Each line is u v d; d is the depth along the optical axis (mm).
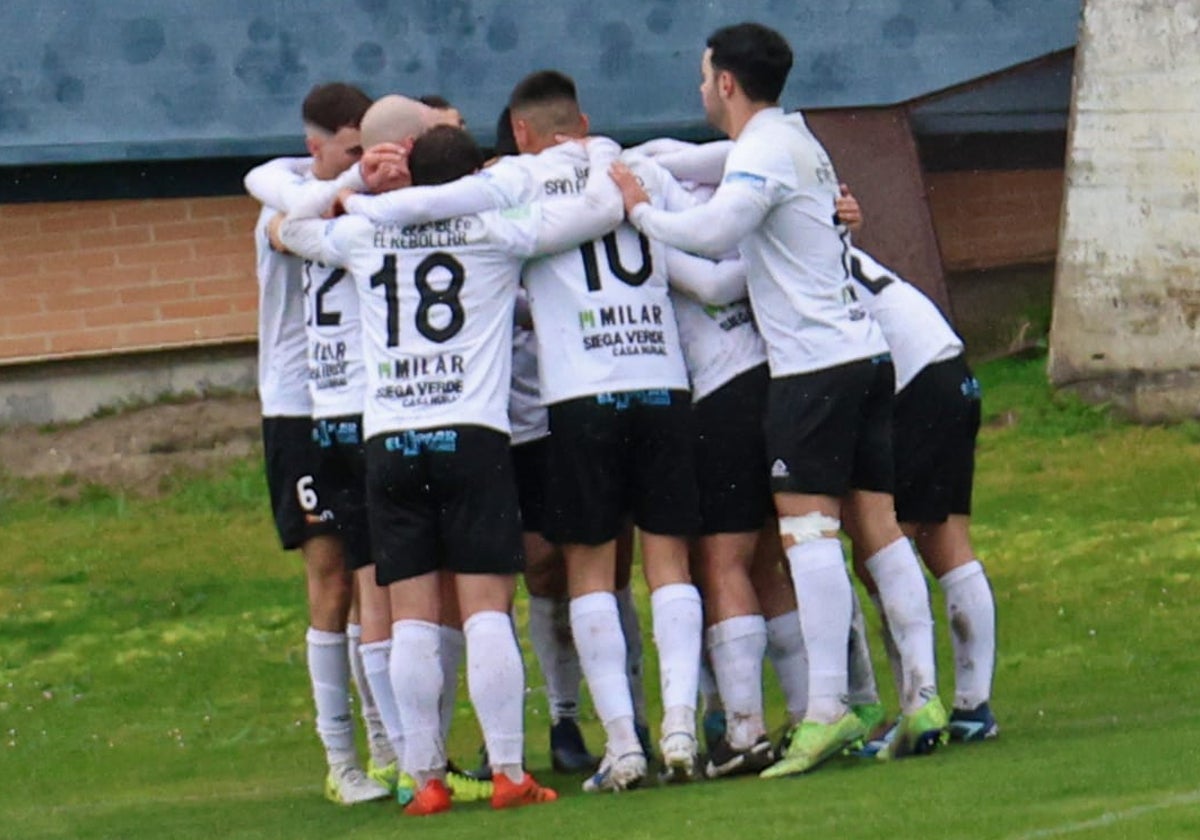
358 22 47031
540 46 47281
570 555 22938
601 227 22516
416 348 21938
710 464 23234
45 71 46562
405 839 20141
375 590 23641
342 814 23359
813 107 47094
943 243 48938
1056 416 44562
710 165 24438
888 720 25969
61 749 30422
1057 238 48719
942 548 24578
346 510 23656
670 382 22703
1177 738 22641
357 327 23312
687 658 22672
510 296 22281
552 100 23328
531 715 30703
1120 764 21016
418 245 22062
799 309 22406
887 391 23047
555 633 25453
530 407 23781
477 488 21859
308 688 33406
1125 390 44375
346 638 24781
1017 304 48969
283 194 23719
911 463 24062
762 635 23250
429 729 22172
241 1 46812
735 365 23219
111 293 47438
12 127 46531
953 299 48844
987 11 47156
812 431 22406
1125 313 44281
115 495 44750
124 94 46719
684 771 22406
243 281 47625
